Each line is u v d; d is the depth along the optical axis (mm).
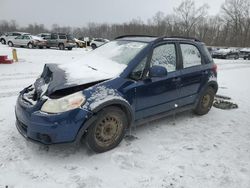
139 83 4141
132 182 3312
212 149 4258
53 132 3404
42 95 3682
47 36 28172
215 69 5785
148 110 4430
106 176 3400
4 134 4379
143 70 4254
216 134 4863
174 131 4875
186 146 4305
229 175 3555
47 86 3807
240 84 10383
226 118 5777
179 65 4898
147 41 4578
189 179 3432
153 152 4047
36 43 26406
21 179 3258
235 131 5062
